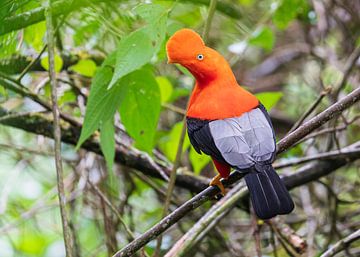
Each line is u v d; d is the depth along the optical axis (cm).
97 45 1141
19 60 1032
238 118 730
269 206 667
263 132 714
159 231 734
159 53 936
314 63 1518
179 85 1383
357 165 1347
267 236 1298
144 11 780
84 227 1400
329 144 1202
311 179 1134
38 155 1318
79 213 1229
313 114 1300
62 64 1095
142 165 1112
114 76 750
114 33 934
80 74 1172
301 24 1538
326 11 1403
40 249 1408
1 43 917
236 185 1097
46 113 1071
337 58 1430
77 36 1075
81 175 1218
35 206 1277
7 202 1336
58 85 1146
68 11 871
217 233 1195
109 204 1054
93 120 866
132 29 1065
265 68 1620
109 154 902
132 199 1359
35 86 1171
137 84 923
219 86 773
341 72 1357
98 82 865
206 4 1076
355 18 1431
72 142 1072
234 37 1385
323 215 1254
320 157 1078
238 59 1316
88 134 864
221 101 750
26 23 856
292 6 1300
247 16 1451
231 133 714
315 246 1176
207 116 744
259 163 688
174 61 779
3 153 1347
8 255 1395
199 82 788
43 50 961
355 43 1415
